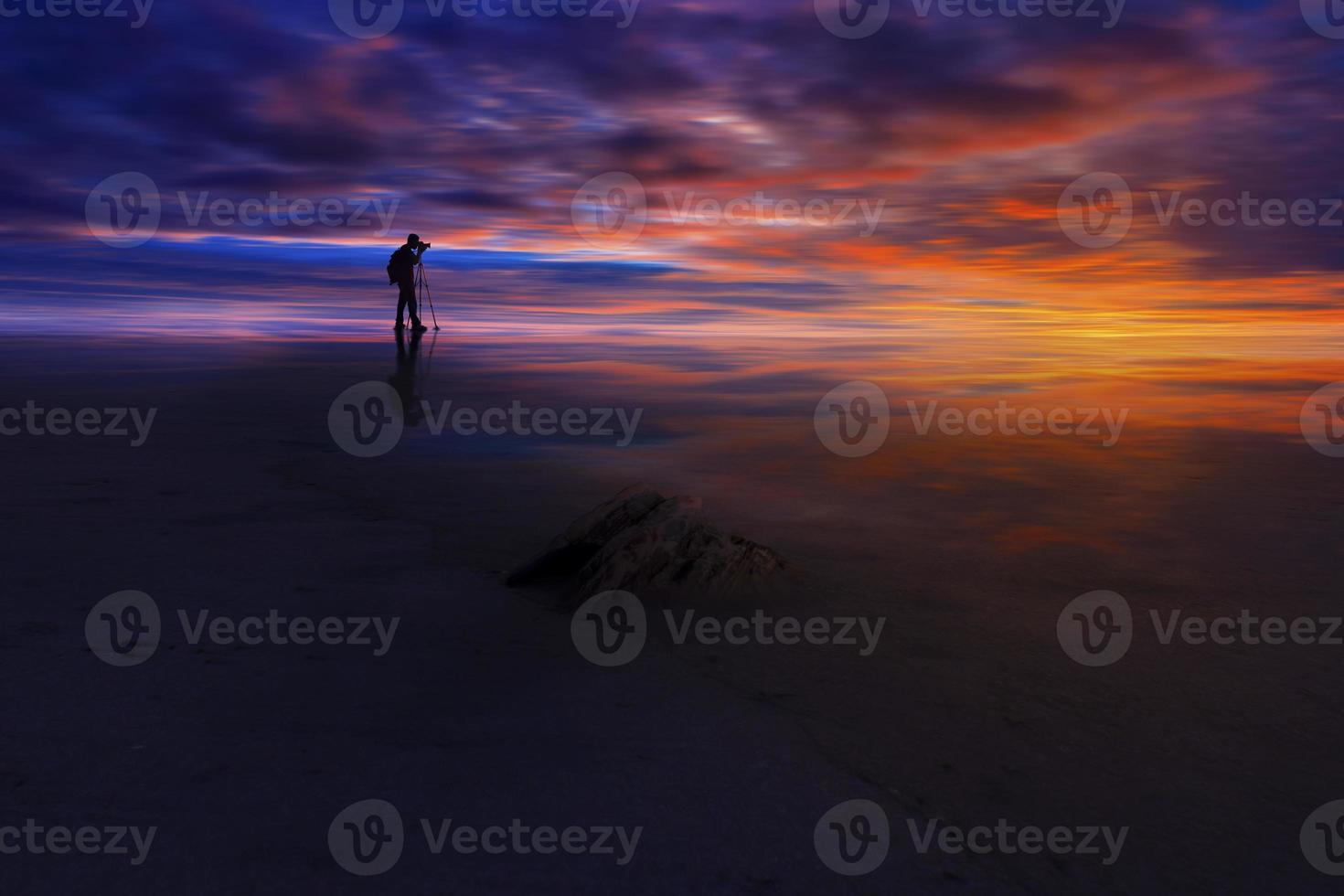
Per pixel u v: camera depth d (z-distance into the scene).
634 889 1.77
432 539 3.97
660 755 2.23
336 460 5.62
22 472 5.16
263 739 2.29
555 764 2.19
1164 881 1.81
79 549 3.77
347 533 4.06
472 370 10.33
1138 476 5.32
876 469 5.50
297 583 3.40
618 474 5.32
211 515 4.33
